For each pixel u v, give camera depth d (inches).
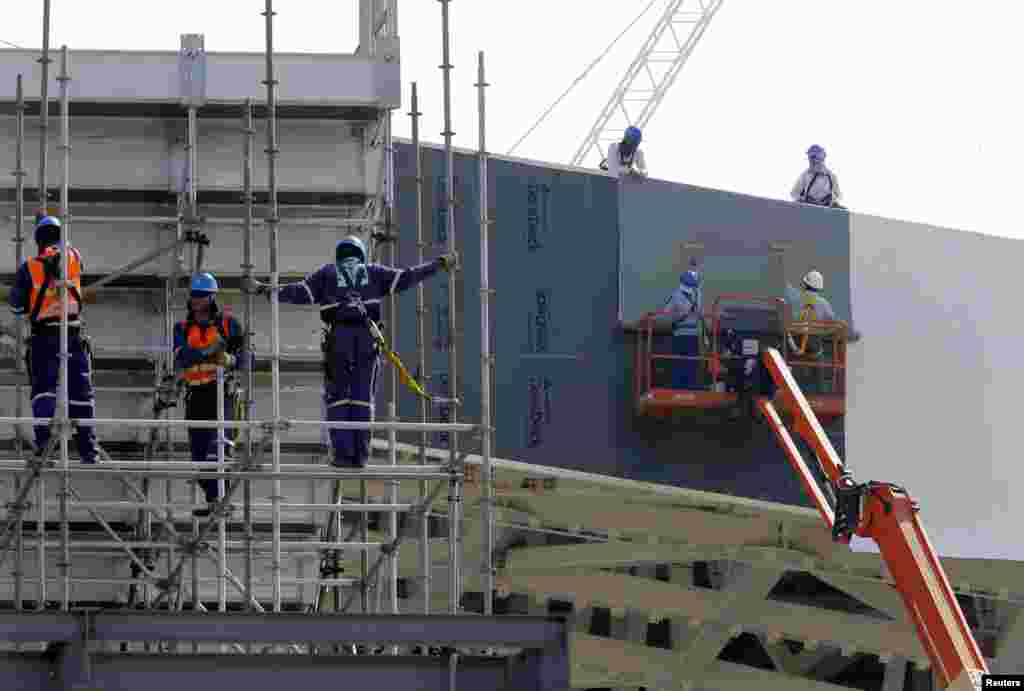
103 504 981.8
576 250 1683.1
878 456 1786.4
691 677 1952.5
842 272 1774.1
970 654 1043.3
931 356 1803.6
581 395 1681.8
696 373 1697.8
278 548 960.9
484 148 1027.3
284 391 1129.4
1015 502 1818.4
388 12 1113.4
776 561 1820.9
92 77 1093.1
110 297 1136.8
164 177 1125.7
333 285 952.3
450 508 993.5
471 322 1649.9
